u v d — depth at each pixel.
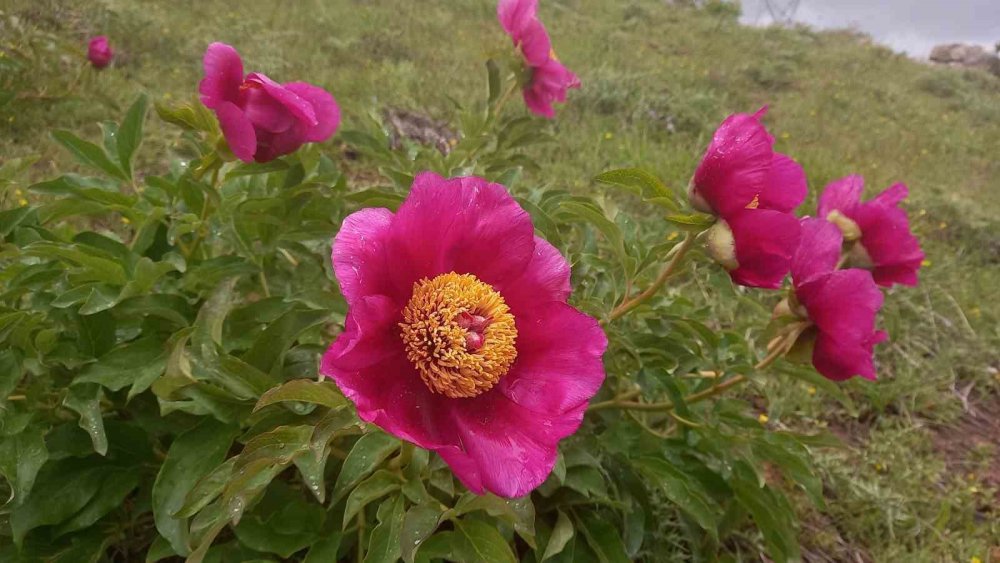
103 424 0.34
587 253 0.42
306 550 0.37
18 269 0.36
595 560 0.39
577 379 0.25
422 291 0.25
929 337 0.81
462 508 0.30
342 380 0.22
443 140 0.95
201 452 0.32
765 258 0.31
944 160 1.58
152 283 0.35
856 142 1.55
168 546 0.32
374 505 0.35
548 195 0.45
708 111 1.40
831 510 0.56
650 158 1.05
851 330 0.32
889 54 2.67
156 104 0.34
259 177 0.45
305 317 0.34
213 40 1.16
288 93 0.34
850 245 0.41
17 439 0.31
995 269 1.04
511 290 0.26
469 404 0.25
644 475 0.43
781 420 0.64
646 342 0.39
